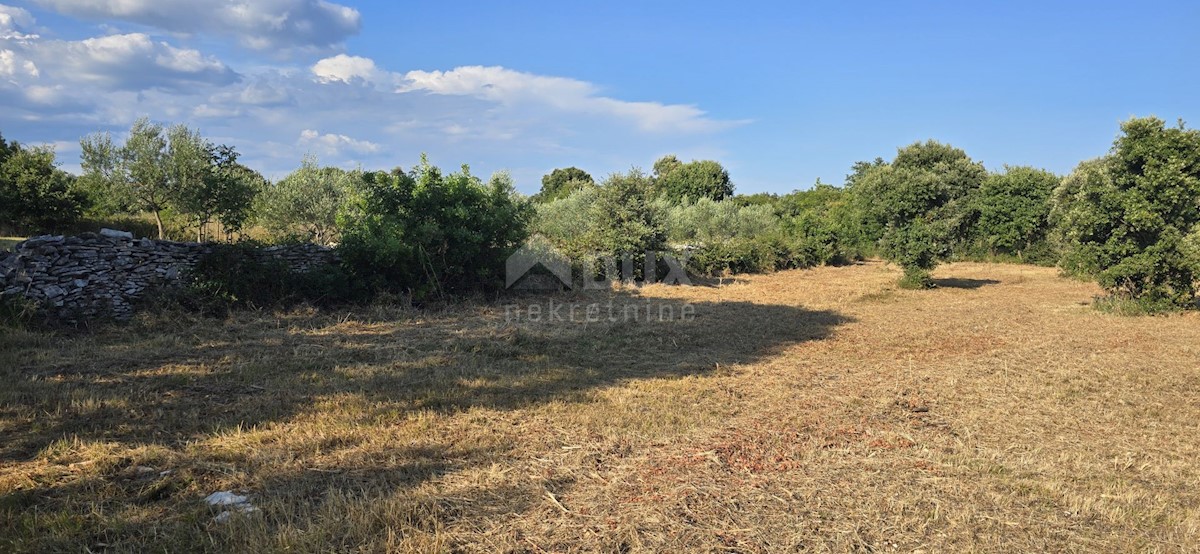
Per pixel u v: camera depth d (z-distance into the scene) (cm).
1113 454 607
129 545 394
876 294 2052
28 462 518
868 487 507
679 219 3597
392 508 437
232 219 2131
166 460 527
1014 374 931
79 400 673
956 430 672
